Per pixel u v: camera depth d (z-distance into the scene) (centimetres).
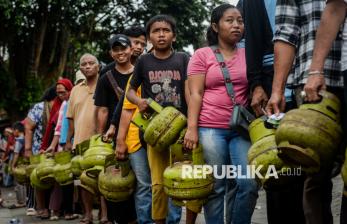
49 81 2203
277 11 377
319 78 314
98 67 718
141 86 524
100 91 615
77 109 716
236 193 449
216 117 441
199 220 689
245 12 429
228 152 445
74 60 2250
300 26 378
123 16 2395
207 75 446
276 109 357
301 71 375
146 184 525
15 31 2041
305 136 312
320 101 322
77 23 2233
